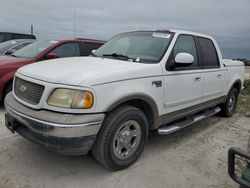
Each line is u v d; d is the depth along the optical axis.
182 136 4.61
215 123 5.54
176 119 4.04
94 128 2.74
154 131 4.73
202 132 4.90
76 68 3.10
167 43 3.84
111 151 3.03
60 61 3.59
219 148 4.17
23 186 2.82
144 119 3.37
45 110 2.80
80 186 2.90
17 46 8.16
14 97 3.24
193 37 4.41
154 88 3.40
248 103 7.76
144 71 3.28
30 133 2.88
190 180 3.16
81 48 6.72
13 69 5.34
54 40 6.52
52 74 2.92
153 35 4.09
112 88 2.90
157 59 3.62
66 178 3.03
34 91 2.92
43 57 5.89
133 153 3.35
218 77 4.95
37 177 3.01
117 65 3.28
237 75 5.86
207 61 4.64
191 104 4.25
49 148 2.73
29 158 3.42
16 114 2.97
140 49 3.91
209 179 3.22
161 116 3.65
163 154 3.81
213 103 5.05
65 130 2.62
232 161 1.84
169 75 3.64
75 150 2.71
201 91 4.44
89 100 2.72
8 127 3.20
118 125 3.02
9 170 3.11
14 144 3.79
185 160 3.67
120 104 3.14
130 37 4.30
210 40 4.89
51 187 2.84
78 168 3.26
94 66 3.20
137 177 3.14
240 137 4.74
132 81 3.12
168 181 3.11
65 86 2.73
